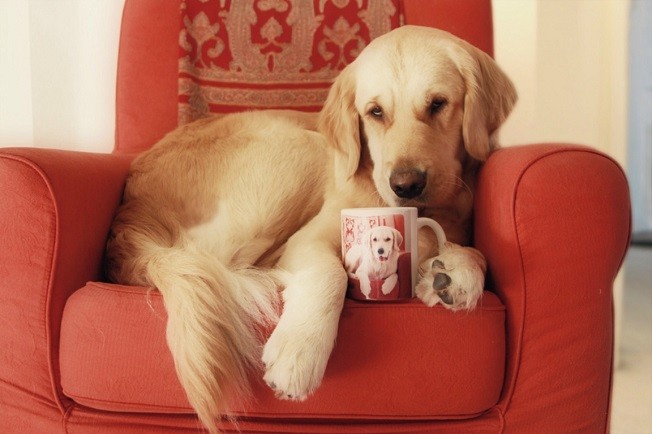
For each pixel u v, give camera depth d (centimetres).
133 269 111
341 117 139
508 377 100
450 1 181
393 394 94
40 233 102
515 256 98
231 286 100
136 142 179
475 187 131
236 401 94
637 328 280
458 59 131
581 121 241
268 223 135
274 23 184
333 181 140
